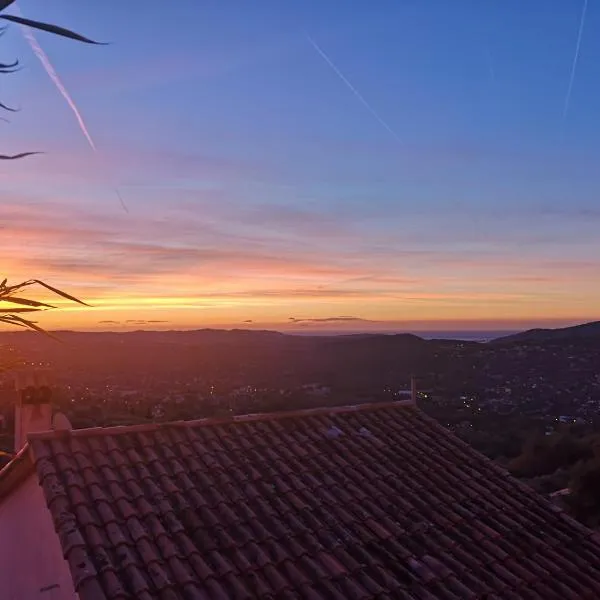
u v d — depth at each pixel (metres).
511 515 7.25
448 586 5.70
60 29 1.29
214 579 5.10
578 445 26.38
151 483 6.24
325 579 5.37
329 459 7.63
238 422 8.07
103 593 4.68
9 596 6.88
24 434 7.59
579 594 6.10
